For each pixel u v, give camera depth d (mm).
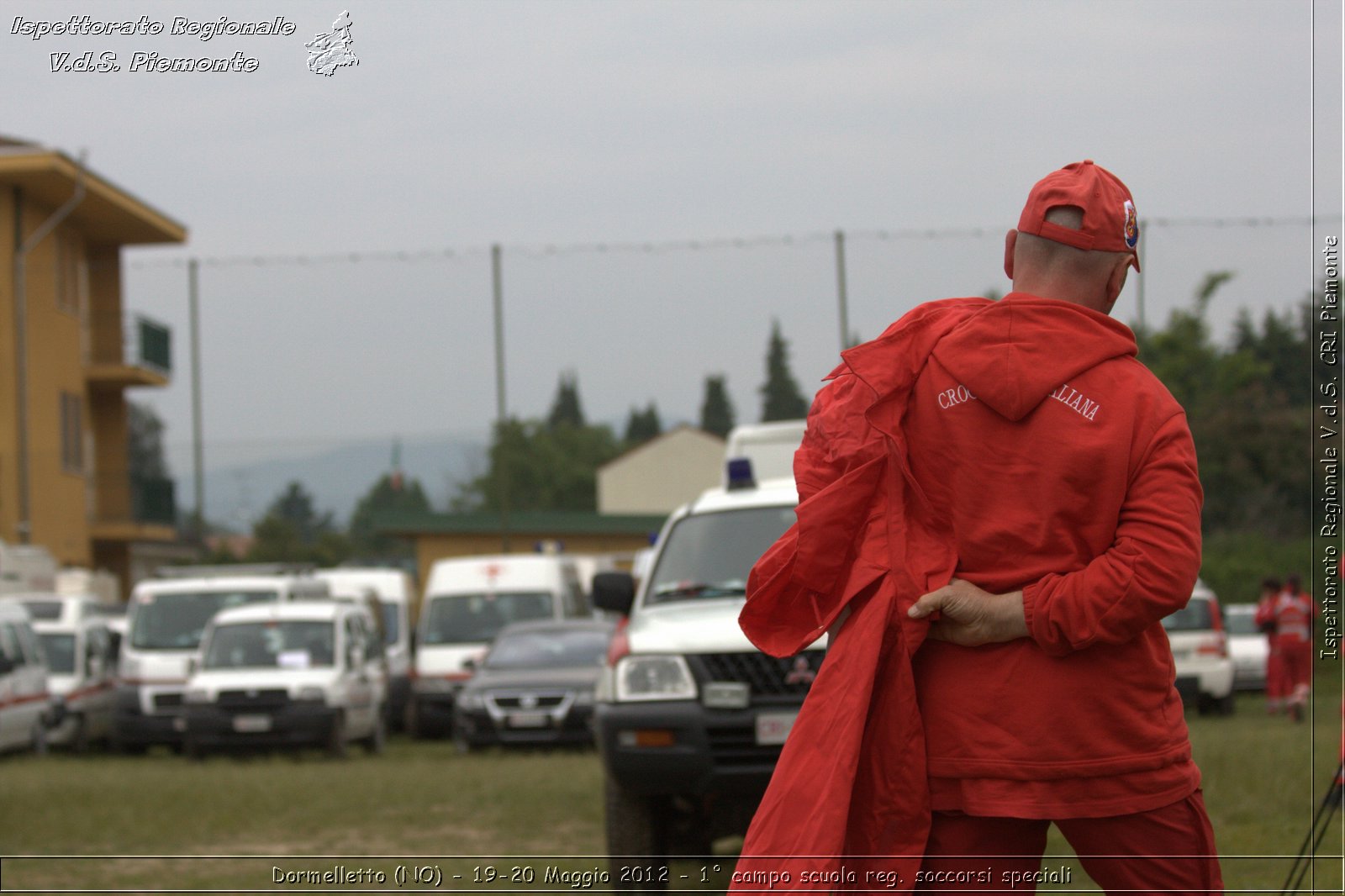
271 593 36938
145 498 62812
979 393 4711
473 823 16359
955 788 4773
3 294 55594
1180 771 4801
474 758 28672
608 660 12078
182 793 20281
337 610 33375
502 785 20234
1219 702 35031
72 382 60812
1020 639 4719
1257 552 46719
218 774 24406
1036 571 4684
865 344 4883
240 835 15984
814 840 4645
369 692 33344
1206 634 34688
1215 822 13250
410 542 60812
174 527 63562
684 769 11289
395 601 46531
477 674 31484
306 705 30781
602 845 14227
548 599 40688
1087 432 4621
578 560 48469
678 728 11328
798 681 11391
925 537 4844
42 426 57750
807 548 4898
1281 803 14055
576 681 30359
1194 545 4570
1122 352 4723
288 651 31922
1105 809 4703
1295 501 47469
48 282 59000
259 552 53875
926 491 4844
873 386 4828
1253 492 47469
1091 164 4957
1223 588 46656
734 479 14414
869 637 4766
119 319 63844
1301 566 46125
